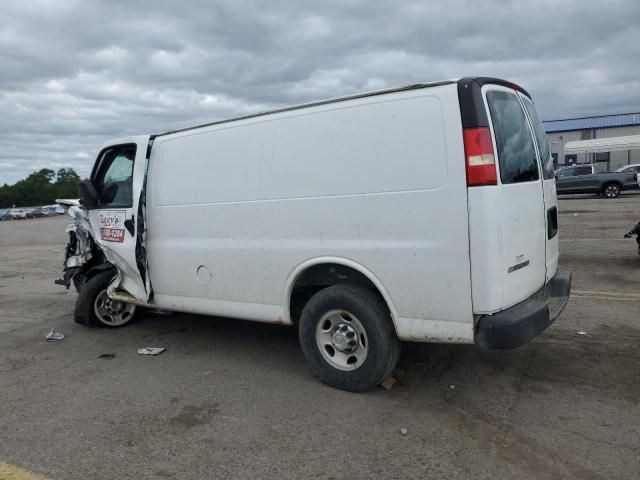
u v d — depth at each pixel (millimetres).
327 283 4258
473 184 3369
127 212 5406
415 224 3600
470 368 4445
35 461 3277
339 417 3691
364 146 3793
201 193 4816
